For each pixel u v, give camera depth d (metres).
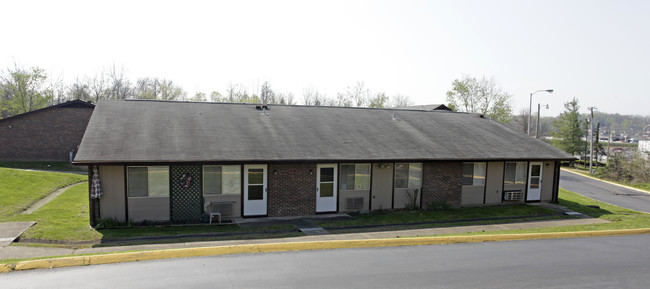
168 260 9.12
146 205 14.27
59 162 30.84
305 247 10.56
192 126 16.86
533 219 16.56
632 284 8.23
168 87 60.72
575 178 37.56
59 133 31.06
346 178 16.83
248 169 15.38
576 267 9.33
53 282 7.47
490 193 19.47
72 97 52.88
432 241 11.54
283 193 15.82
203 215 14.76
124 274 8.02
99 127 15.45
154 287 7.31
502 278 8.38
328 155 15.92
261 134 17.11
